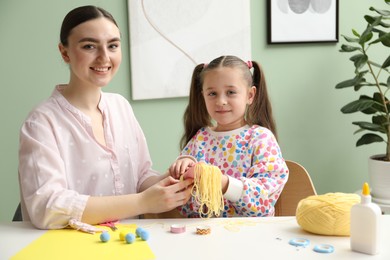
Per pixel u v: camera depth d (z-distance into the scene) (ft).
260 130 4.56
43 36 6.39
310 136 7.81
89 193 4.13
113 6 6.61
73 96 4.20
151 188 3.68
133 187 4.51
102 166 4.16
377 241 2.89
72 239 3.24
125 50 6.74
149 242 3.16
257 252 2.95
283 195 4.91
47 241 3.21
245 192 3.93
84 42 3.87
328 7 7.54
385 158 7.02
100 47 3.92
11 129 6.40
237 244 3.10
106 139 4.30
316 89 7.73
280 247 3.03
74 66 3.96
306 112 7.74
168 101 7.07
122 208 3.57
